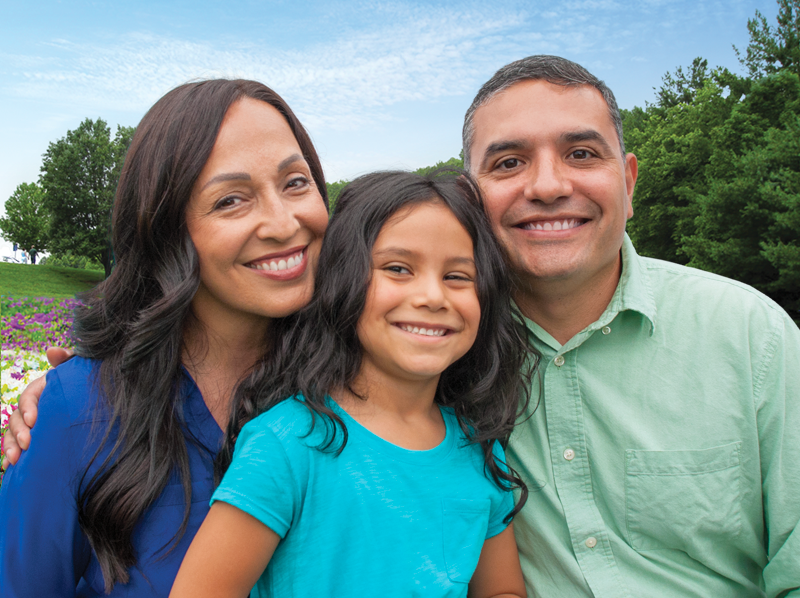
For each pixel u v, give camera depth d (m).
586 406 1.89
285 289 1.61
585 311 1.96
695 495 1.79
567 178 1.77
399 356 1.48
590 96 1.79
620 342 1.89
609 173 1.78
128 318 1.63
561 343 2.03
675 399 1.83
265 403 1.60
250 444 1.42
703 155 27.20
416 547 1.46
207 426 1.64
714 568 1.82
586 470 1.87
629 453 1.83
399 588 1.42
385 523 1.44
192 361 1.71
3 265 42.72
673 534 1.80
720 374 1.81
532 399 1.96
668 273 1.95
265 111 1.58
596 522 1.83
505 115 1.81
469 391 1.73
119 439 1.50
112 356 1.61
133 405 1.51
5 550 1.44
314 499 1.42
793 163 20.14
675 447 1.81
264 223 1.52
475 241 1.65
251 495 1.35
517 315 1.92
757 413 1.79
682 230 27.16
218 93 1.53
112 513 1.44
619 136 1.89
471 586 1.79
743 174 21.59
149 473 1.47
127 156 1.62
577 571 1.82
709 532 1.79
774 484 1.77
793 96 22.73
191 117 1.50
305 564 1.40
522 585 1.79
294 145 1.62
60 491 1.46
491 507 1.68
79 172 48.34
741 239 21.14
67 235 48.62
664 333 1.86
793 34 24.36
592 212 1.79
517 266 1.88
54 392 1.52
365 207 1.55
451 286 1.55
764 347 1.78
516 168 1.84
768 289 20.72
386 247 1.50
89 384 1.55
